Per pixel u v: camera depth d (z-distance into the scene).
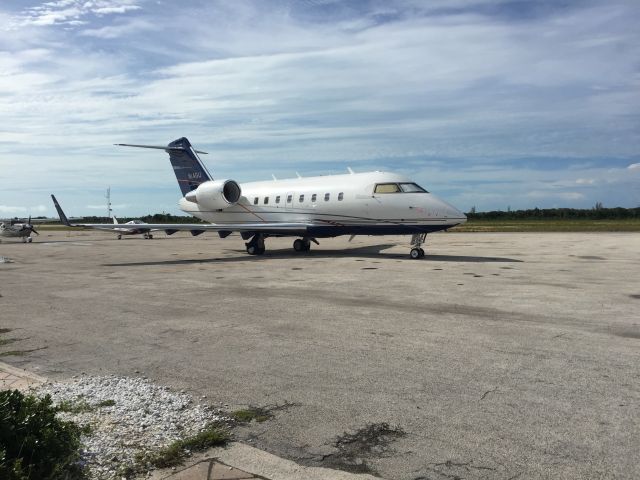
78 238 50.34
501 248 27.56
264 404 4.91
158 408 4.78
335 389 5.29
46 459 3.35
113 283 14.05
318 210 23.05
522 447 3.95
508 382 5.42
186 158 28.66
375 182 21.64
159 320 8.92
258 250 24.70
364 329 8.03
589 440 4.05
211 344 7.21
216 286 13.25
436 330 7.90
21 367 6.26
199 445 4.05
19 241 42.91
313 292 12.02
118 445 4.02
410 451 3.93
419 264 18.70
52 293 12.30
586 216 104.12
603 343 6.99
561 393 5.07
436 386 5.33
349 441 4.11
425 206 20.27
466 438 4.12
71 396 5.05
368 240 37.47
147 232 49.78
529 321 8.52
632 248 26.88
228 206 25.36
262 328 8.19
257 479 3.55
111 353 6.81
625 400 4.88
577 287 12.52
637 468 3.61
